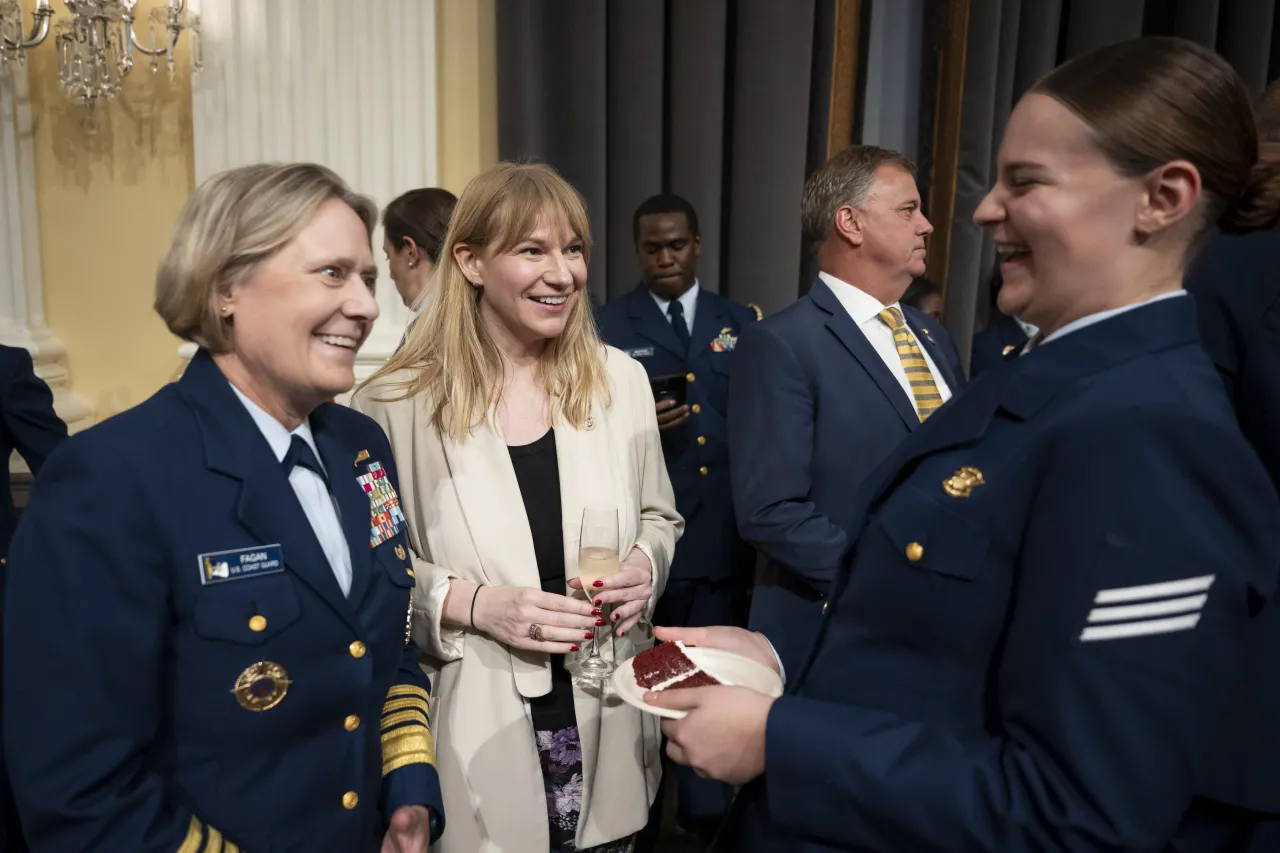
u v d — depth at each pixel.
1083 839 0.65
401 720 1.20
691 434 2.72
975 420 0.81
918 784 0.74
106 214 3.16
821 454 1.76
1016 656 0.71
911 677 0.82
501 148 3.15
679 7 3.19
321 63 3.01
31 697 0.86
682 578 2.67
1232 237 1.00
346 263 0.97
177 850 0.90
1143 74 0.71
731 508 2.69
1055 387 0.75
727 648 1.19
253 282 0.95
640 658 1.09
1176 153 0.70
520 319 1.49
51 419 2.07
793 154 3.27
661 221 2.83
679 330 2.88
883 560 0.83
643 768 1.51
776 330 1.81
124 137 3.12
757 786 0.96
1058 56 3.65
